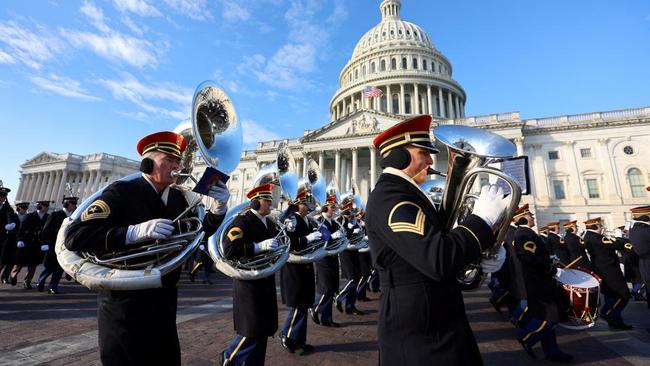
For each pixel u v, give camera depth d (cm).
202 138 305
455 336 187
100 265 221
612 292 702
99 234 210
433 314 188
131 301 222
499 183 194
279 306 850
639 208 755
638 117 3878
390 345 195
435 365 180
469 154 204
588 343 591
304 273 531
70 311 700
